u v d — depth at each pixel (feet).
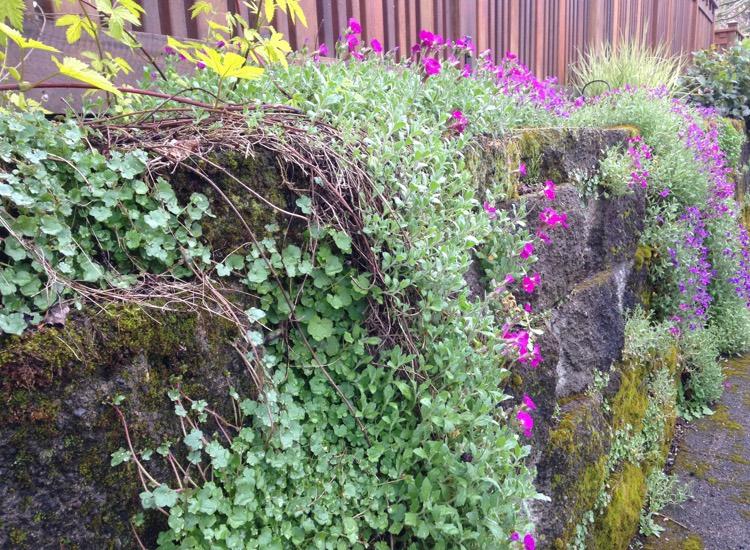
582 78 18.57
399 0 10.14
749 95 25.98
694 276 13.75
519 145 8.29
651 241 13.24
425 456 4.83
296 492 4.44
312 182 4.71
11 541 3.08
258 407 4.19
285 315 4.66
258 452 4.19
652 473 10.74
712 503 10.48
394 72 7.33
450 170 6.08
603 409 9.65
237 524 3.91
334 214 4.72
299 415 4.46
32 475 3.14
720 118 22.38
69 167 3.71
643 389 11.46
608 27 21.98
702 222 14.92
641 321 11.66
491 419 5.03
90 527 3.39
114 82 5.83
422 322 5.17
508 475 5.32
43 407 3.15
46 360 3.15
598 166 10.89
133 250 3.96
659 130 14.29
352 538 4.49
